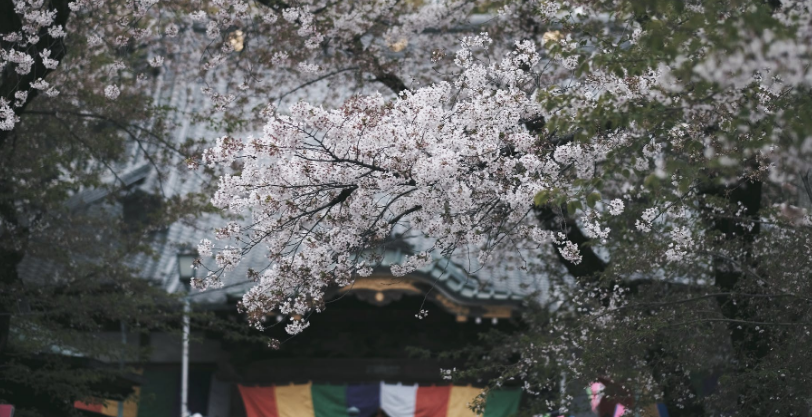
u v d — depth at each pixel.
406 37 12.41
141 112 13.81
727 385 10.17
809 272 9.62
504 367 11.44
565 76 10.70
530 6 11.72
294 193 7.54
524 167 7.71
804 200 10.54
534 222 11.70
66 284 13.95
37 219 13.77
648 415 10.98
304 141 7.38
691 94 7.07
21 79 11.48
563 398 10.93
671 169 6.72
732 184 10.22
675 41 6.20
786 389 9.47
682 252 8.80
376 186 7.47
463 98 9.04
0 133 11.79
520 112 7.93
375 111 7.50
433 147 7.27
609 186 11.48
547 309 13.46
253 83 13.39
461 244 8.03
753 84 7.04
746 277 10.12
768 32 5.77
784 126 6.80
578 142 7.62
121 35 12.09
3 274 12.99
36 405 13.93
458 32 12.87
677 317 10.32
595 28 9.64
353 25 12.02
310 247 7.68
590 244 10.42
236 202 7.50
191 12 13.45
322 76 12.99
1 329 12.52
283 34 12.37
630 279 11.77
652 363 10.72
